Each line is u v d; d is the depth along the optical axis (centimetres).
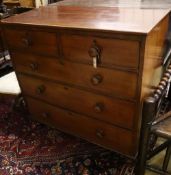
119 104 103
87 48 96
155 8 114
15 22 112
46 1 235
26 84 138
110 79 98
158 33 96
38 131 155
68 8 130
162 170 107
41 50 113
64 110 130
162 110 150
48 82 125
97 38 90
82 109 120
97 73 101
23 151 140
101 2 141
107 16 105
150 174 120
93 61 96
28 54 121
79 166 127
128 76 92
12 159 135
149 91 107
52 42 106
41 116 149
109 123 113
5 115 174
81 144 141
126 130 109
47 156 135
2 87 153
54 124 145
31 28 108
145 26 84
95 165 127
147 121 94
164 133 92
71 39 98
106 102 107
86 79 107
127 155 118
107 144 124
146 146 101
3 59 190
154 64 104
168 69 112
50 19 110
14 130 158
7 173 127
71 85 115
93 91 108
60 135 150
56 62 112
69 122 134
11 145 145
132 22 91
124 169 123
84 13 115
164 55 123
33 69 124
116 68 93
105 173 122
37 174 125
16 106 168
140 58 84
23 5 249
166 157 102
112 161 128
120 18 99
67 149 139
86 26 92
